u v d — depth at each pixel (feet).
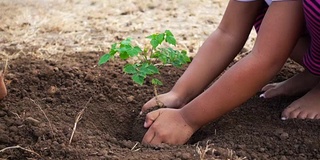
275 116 5.09
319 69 4.90
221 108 4.63
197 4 8.08
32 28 7.23
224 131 4.87
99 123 5.08
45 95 5.40
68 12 7.79
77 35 7.06
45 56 6.37
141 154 4.42
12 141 4.65
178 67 5.57
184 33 7.18
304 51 5.17
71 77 5.65
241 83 4.55
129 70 5.03
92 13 7.75
